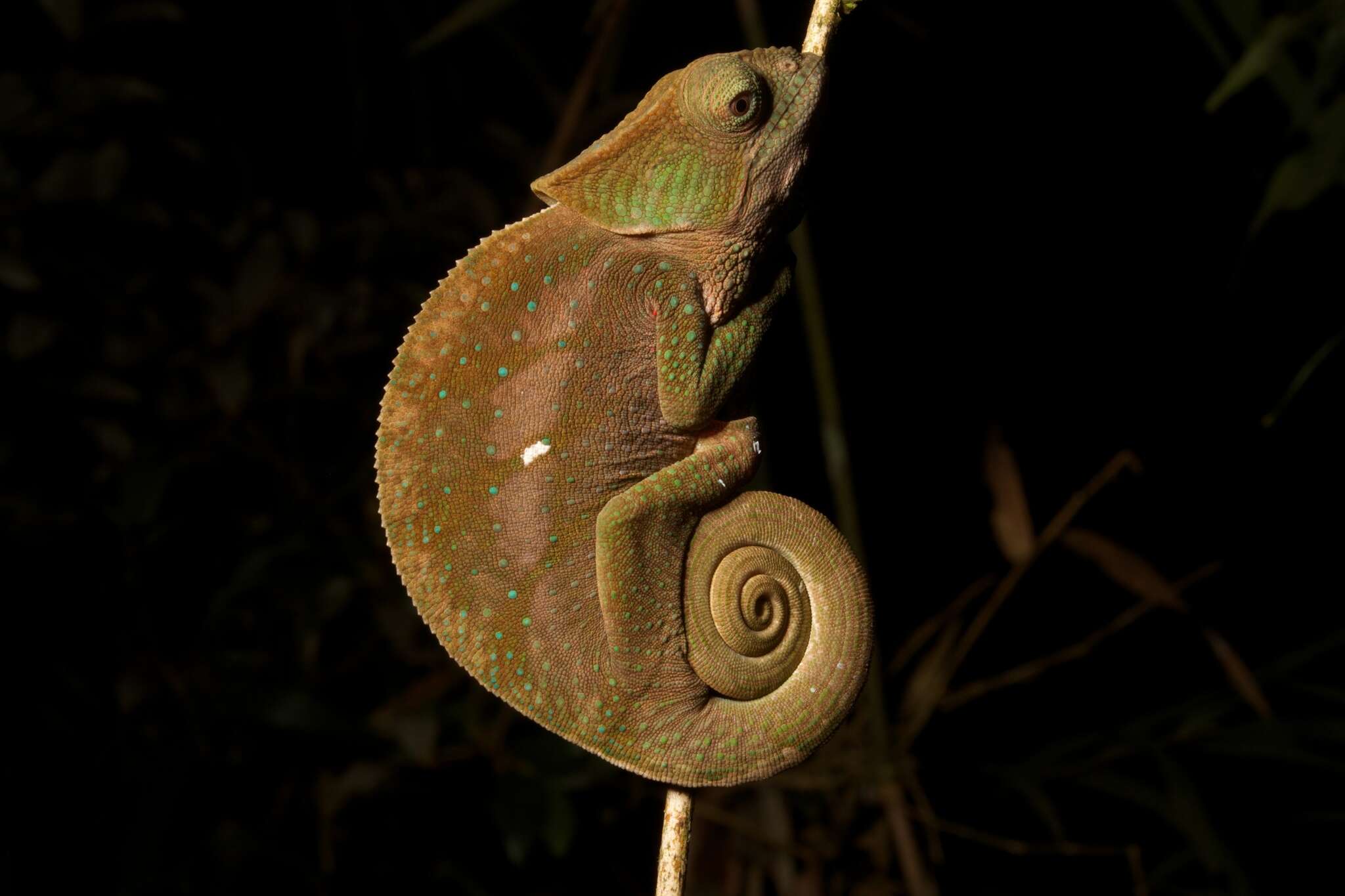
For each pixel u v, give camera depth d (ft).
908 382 5.27
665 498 2.58
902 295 5.14
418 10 5.60
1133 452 5.27
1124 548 4.37
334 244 5.39
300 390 5.08
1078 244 4.97
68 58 5.25
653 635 2.59
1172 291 4.96
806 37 2.62
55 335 4.86
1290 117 3.84
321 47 5.75
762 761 2.60
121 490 4.81
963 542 5.46
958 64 4.83
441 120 5.80
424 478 2.59
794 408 5.33
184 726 4.70
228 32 5.62
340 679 4.87
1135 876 4.17
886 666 5.09
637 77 5.37
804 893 4.59
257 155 5.65
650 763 2.59
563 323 2.59
